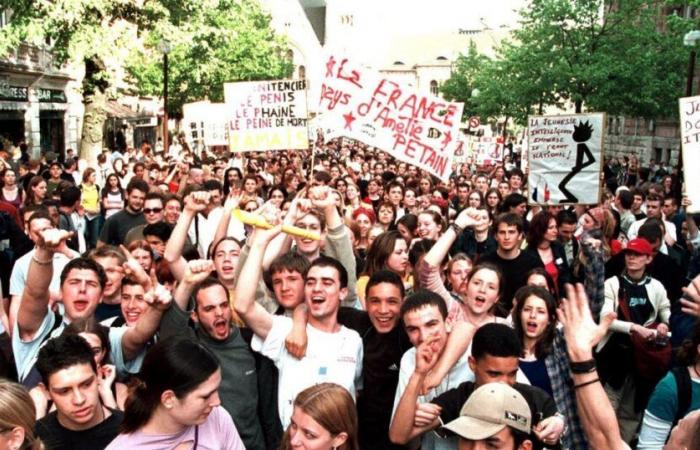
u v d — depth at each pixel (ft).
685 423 10.30
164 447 10.71
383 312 14.99
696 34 63.41
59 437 11.36
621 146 150.92
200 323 14.48
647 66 91.20
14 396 9.81
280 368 14.73
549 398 12.51
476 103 138.82
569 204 32.12
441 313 13.39
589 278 16.46
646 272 23.97
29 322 14.53
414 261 22.48
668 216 38.29
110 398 12.44
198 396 10.53
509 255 23.84
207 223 29.53
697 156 30.58
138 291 15.71
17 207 37.70
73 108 117.50
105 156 68.28
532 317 14.89
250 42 126.62
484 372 12.42
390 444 14.99
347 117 29.45
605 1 92.48
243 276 14.60
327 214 18.34
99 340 13.12
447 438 12.85
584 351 10.89
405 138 29.19
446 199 46.93
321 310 14.75
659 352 18.81
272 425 14.89
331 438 10.94
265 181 51.80
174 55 107.96
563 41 95.71
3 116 90.02
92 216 43.04
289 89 37.22
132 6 75.46
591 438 10.83
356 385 15.37
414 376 12.43
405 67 366.84
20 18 67.82
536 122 32.09
